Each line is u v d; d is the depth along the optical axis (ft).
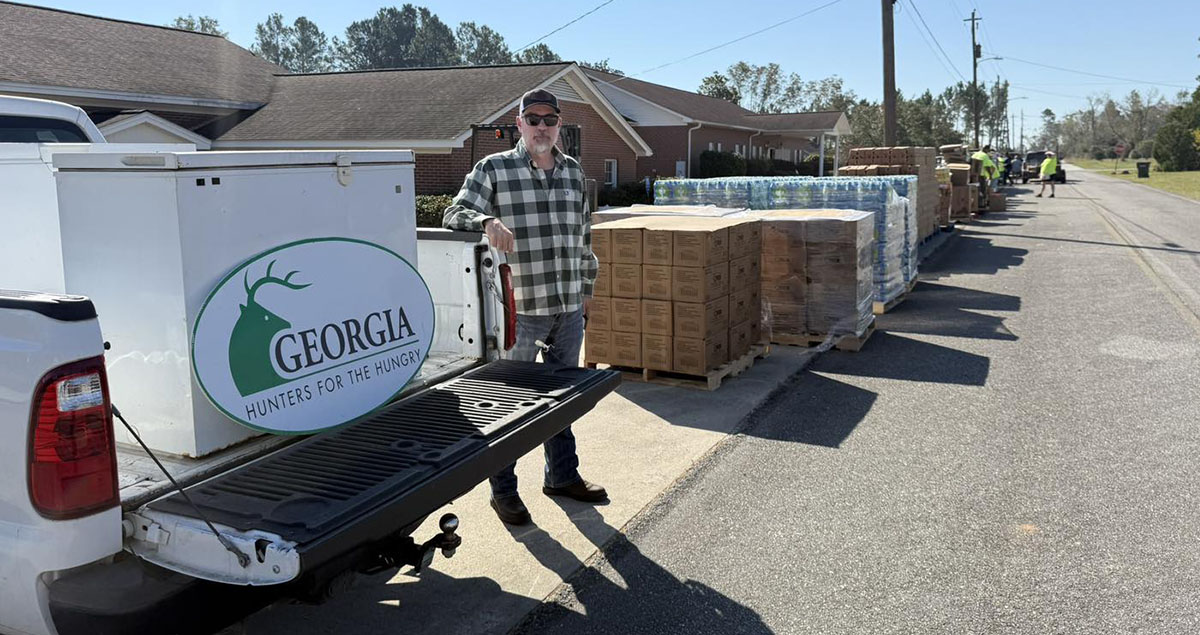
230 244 8.82
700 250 21.38
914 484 15.65
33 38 62.23
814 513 14.44
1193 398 20.65
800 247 26.50
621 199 84.02
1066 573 12.16
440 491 8.63
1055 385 22.17
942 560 12.67
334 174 10.00
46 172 11.28
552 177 13.73
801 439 18.28
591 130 81.25
